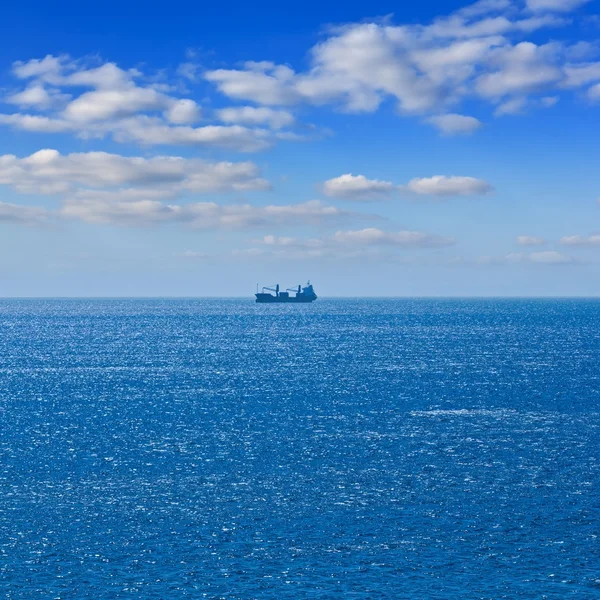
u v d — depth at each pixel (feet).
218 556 178.09
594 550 180.86
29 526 197.26
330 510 210.79
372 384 485.15
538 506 213.46
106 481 240.73
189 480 242.17
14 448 288.51
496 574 167.84
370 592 159.43
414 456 274.57
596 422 343.46
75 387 474.90
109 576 167.12
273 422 345.51
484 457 272.92
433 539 188.24
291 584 163.32
